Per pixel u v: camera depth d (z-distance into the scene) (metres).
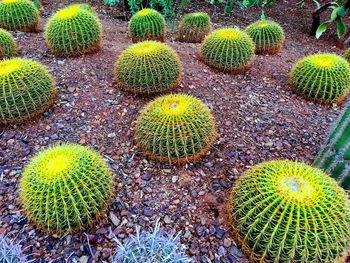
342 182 1.11
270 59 2.40
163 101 1.32
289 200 0.84
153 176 1.27
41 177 0.94
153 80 1.66
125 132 1.51
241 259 0.97
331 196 0.86
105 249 0.99
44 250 0.99
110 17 3.29
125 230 1.05
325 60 1.86
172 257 0.87
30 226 1.06
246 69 2.14
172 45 2.46
